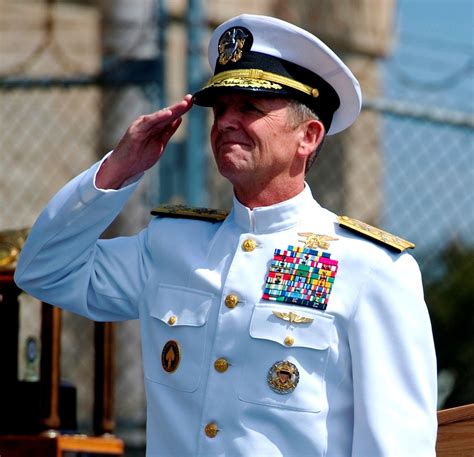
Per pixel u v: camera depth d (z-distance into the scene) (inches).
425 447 397.4
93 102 996.6
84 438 566.3
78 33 1034.1
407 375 402.9
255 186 424.8
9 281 557.3
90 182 425.4
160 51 794.8
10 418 559.2
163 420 417.4
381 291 408.5
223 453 403.5
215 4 1078.4
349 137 1018.7
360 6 1077.1
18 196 1007.0
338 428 403.2
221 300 415.8
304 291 410.9
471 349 887.1
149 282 434.6
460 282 897.5
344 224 425.1
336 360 405.1
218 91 418.0
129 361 840.3
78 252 434.3
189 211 446.6
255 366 406.3
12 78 810.8
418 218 892.0
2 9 1035.9
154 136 434.3
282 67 426.6
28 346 583.8
